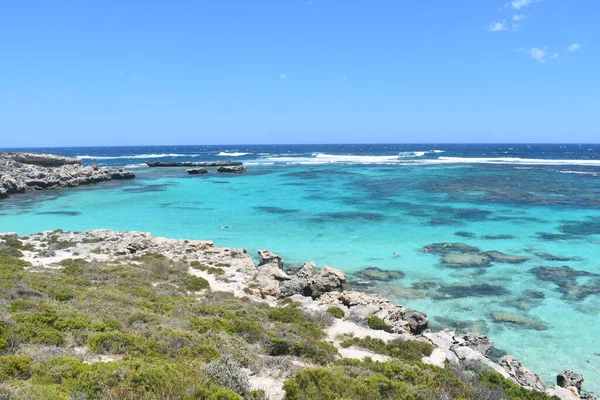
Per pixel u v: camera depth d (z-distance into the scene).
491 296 25.44
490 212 50.50
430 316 22.86
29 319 12.84
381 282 27.97
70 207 56.66
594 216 47.53
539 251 34.56
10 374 9.04
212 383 9.45
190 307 18.33
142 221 47.53
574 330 21.08
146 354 11.45
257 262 32.41
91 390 8.44
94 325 13.09
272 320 18.66
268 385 10.96
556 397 12.96
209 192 70.06
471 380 13.61
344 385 10.58
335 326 19.03
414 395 10.52
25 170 79.88
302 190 71.00
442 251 34.88
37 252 30.47
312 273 28.52
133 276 23.88
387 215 49.53
